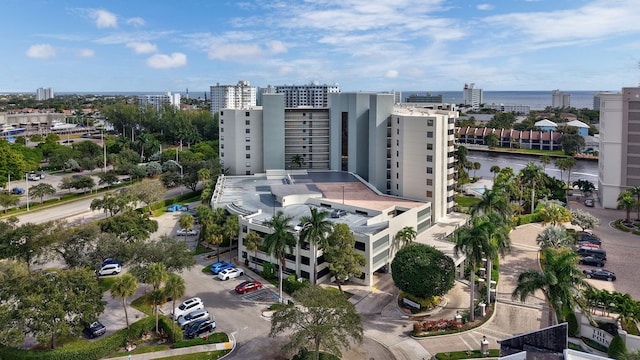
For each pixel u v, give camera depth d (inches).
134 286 2396.7
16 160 6151.6
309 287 2297.0
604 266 3501.5
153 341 2438.5
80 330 2225.6
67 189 5989.2
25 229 2960.1
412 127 4318.4
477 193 6067.9
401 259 2815.0
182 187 6427.2
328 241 2962.6
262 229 3383.4
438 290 2726.4
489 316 2704.2
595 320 2432.3
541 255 3624.5
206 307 2832.2
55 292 2197.3
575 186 6461.6
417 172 4335.6
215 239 3444.9
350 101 5502.0
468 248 2608.3
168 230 4416.8
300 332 2033.7
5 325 2091.5
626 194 4635.8
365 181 5073.8
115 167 7012.8
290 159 6289.4
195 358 2252.7
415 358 2284.7
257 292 3058.6
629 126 5093.5
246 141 6043.3
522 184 5172.2
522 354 1865.2
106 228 3390.7
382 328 2598.4
